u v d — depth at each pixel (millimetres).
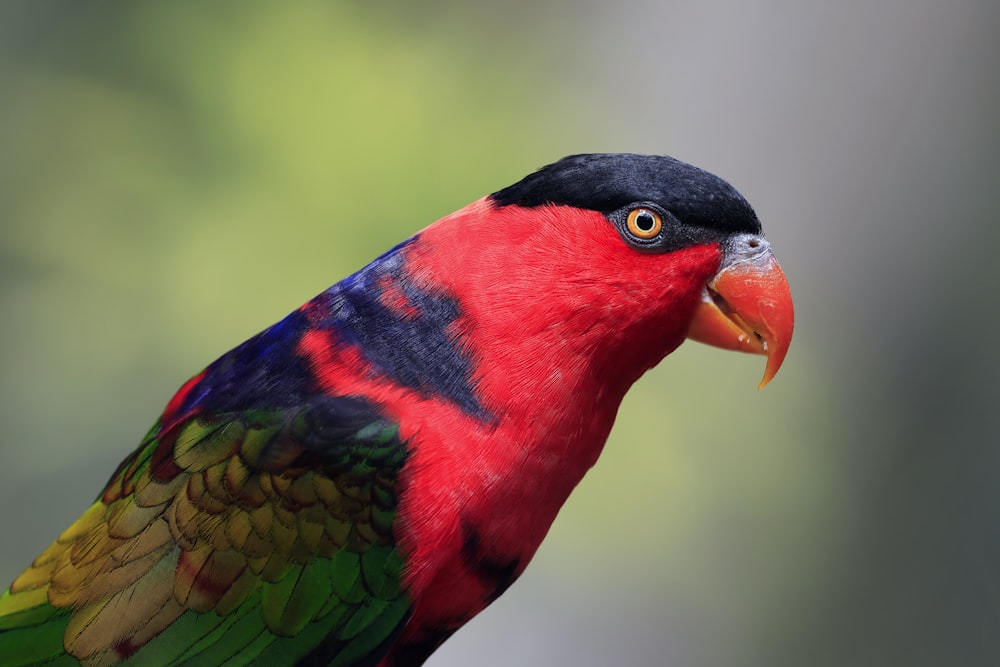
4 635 5770
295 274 14367
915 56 16953
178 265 14688
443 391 5754
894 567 16266
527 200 5980
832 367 17000
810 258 17375
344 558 5707
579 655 14742
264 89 15445
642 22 17531
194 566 5715
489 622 14766
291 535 5707
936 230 17078
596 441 6137
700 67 17438
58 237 15141
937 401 16797
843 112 17203
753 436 14617
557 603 14633
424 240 6055
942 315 16953
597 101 17312
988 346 16750
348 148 15102
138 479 5926
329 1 16156
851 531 16078
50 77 15930
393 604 5746
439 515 5648
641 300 5895
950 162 17000
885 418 16750
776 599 15102
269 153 15031
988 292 16766
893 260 17203
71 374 14820
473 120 16156
